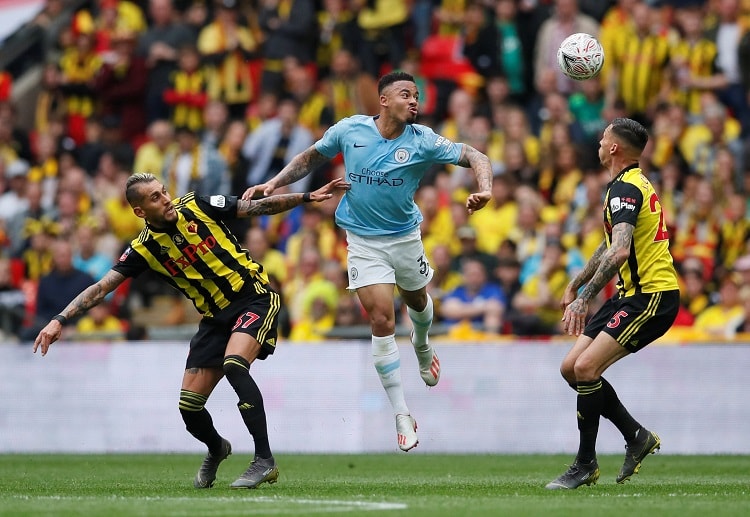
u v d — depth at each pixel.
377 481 29.42
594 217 48.31
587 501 22.23
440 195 53.06
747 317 43.81
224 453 26.97
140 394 47.91
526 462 38.62
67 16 72.44
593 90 54.44
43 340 25.30
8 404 49.31
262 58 62.62
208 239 25.86
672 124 51.66
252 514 19.62
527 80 58.38
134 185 25.25
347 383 45.97
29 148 65.44
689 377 43.12
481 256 48.59
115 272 25.91
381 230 27.75
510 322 46.50
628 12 55.72
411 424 27.95
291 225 55.84
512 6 58.56
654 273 25.19
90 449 48.25
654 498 22.98
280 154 56.72
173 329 50.00
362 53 61.09
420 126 27.62
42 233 57.09
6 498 23.72
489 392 44.78
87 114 65.31
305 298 49.31
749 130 53.19
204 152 57.03
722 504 21.58
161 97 62.97
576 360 25.69
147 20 69.31
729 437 42.69
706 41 54.09
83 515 19.73
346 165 27.72
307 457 42.12
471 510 20.31
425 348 30.31
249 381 25.33
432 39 59.47
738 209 48.56
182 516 19.38
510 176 52.06
